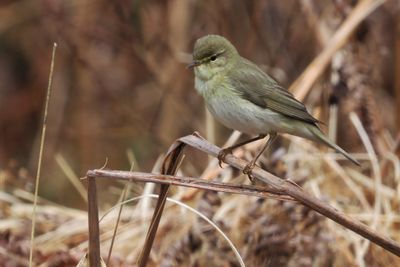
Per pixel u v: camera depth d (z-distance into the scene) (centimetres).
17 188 1134
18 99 1585
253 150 986
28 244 896
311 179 1039
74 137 1526
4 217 1026
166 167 677
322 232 889
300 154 1061
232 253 876
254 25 1427
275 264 874
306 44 1403
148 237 676
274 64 1389
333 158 1066
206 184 623
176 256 866
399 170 1039
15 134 1575
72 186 1438
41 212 1025
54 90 1561
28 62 1606
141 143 1484
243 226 918
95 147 1512
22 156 1562
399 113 1230
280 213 877
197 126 1441
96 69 1519
